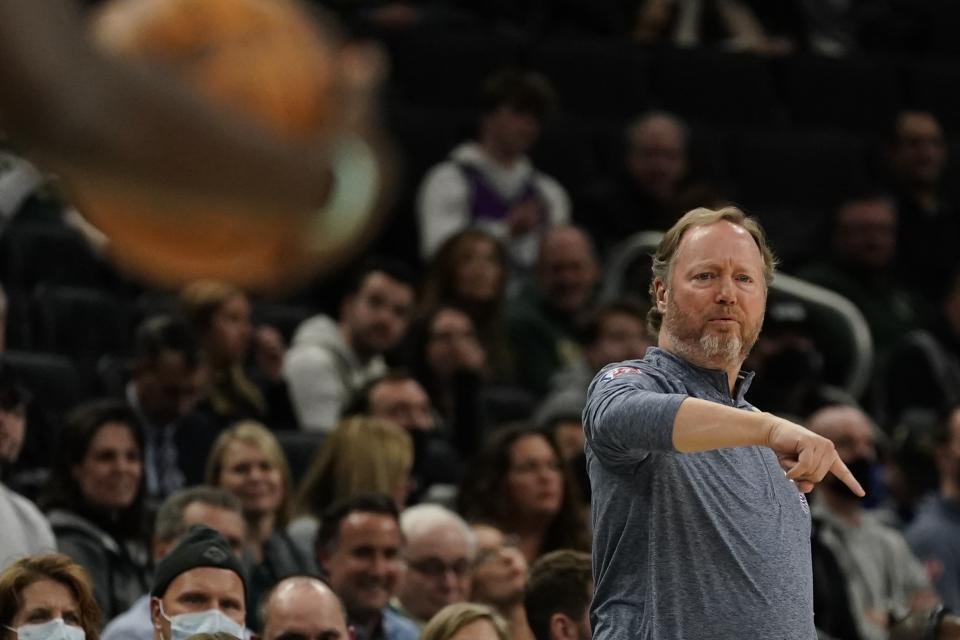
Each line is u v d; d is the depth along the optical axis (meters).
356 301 18.89
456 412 18.58
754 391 19.66
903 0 31.30
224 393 16.95
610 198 24.20
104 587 12.77
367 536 12.46
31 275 20.25
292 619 10.32
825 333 22.66
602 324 19.33
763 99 28.38
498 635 10.75
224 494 12.31
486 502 14.75
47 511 13.12
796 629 6.82
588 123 26.52
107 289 20.95
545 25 28.67
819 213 26.69
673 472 6.91
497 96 23.56
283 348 20.73
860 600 16.50
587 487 16.12
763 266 7.34
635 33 29.30
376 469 14.62
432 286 20.38
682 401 6.36
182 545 10.34
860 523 17.02
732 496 6.96
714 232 7.23
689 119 27.95
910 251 26.16
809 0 30.42
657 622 6.83
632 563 7.04
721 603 6.79
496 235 23.23
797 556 6.98
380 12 27.23
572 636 11.11
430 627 10.77
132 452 13.28
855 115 29.03
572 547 14.77
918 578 16.98
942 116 29.48
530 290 21.67
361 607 12.45
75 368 17.91
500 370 20.31
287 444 16.81
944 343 24.39
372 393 16.30
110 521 13.20
